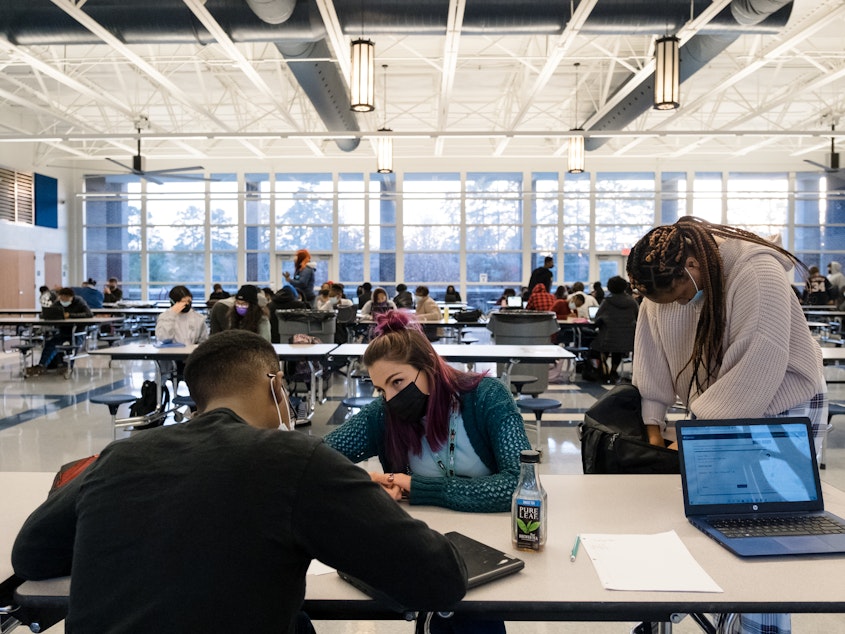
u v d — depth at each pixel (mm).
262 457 973
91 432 5367
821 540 1392
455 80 12219
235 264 17344
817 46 10203
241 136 10094
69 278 17641
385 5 5879
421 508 1631
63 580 1233
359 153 16828
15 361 9984
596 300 11367
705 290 1739
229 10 6008
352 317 9109
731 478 1568
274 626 917
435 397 1676
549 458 4578
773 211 16609
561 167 16844
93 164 17516
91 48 10297
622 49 10477
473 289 17078
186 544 915
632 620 1160
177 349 5188
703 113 14562
